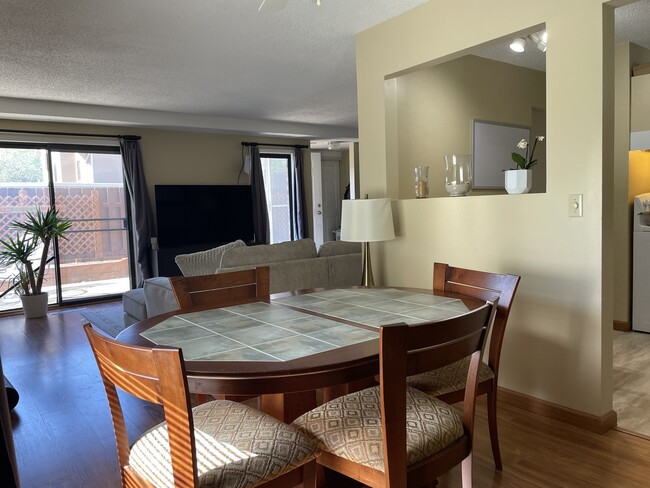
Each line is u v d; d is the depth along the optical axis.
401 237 3.35
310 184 8.45
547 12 2.44
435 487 1.97
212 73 4.49
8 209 5.89
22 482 2.17
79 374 3.61
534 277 2.60
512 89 4.62
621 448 2.23
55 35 3.37
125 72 4.35
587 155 2.34
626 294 4.13
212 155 7.35
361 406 1.61
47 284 6.17
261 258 3.64
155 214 6.81
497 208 2.75
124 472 1.44
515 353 2.72
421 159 3.92
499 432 2.41
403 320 1.79
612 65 2.32
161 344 1.56
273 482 1.37
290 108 6.29
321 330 1.68
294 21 3.27
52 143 6.05
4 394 1.23
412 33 3.13
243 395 1.33
